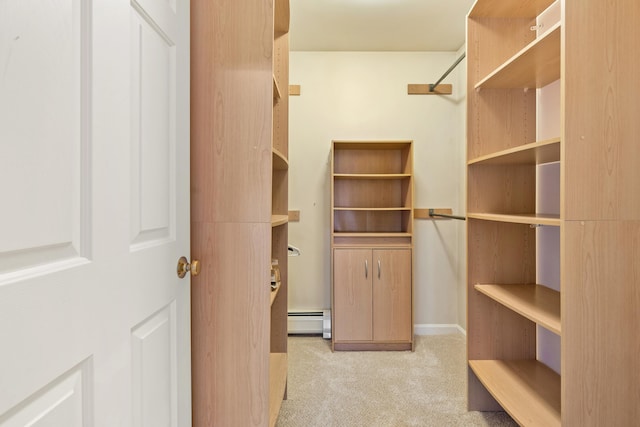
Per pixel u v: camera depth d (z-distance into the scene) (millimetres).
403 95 3422
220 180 1365
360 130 3426
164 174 1098
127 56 872
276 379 1973
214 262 1369
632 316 1274
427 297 3414
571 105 1267
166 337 1102
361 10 2703
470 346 2104
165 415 1088
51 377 623
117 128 824
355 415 2029
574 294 1271
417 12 2730
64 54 663
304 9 2686
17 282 557
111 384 800
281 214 2359
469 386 2082
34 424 590
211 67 1368
